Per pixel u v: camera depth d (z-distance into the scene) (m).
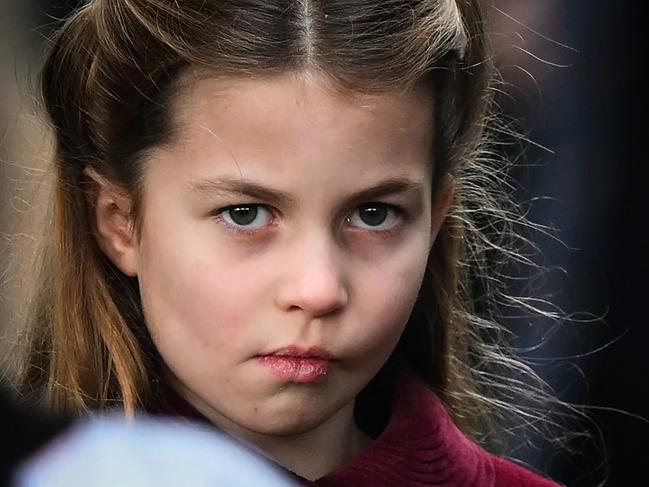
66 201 6.96
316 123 5.82
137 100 6.32
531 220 10.78
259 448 6.41
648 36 10.97
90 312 6.87
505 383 9.49
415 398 7.03
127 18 6.44
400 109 6.04
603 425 11.13
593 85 10.84
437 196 6.80
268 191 5.84
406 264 6.21
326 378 6.06
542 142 10.74
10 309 7.99
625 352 11.09
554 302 10.81
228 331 5.98
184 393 6.51
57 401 6.75
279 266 5.89
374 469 6.65
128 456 2.38
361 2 6.11
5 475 2.20
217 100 5.93
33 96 7.89
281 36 5.90
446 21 6.57
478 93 7.34
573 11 10.73
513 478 7.38
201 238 6.01
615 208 10.95
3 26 11.04
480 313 8.99
